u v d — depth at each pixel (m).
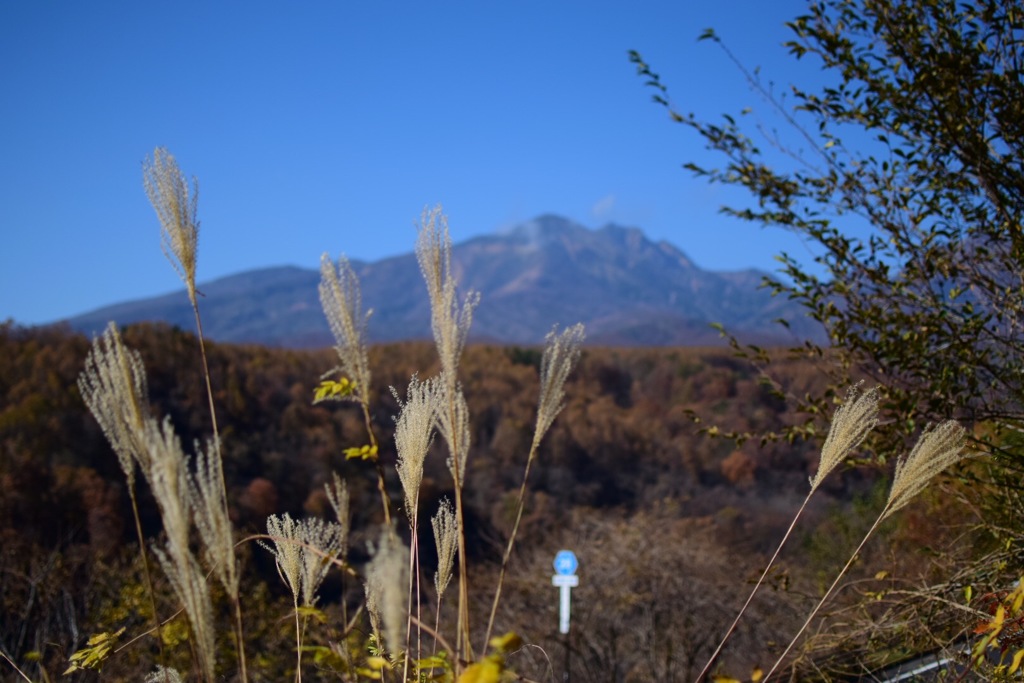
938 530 6.31
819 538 12.59
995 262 5.04
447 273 2.47
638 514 15.86
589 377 43.00
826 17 5.27
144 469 2.10
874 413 2.68
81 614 8.70
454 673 2.35
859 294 5.18
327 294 2.58
